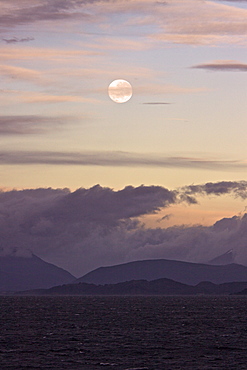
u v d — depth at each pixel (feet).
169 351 601.21
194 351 602.85
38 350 604.49
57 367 504.43
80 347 629.92
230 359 550.77
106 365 515.09
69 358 551.18
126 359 547.08
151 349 615.16
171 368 501.97
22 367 504.02
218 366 512.22
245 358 556.92
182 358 554.87
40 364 518.37
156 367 506.48
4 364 517.96
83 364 519.60
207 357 562.25
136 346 640.17
